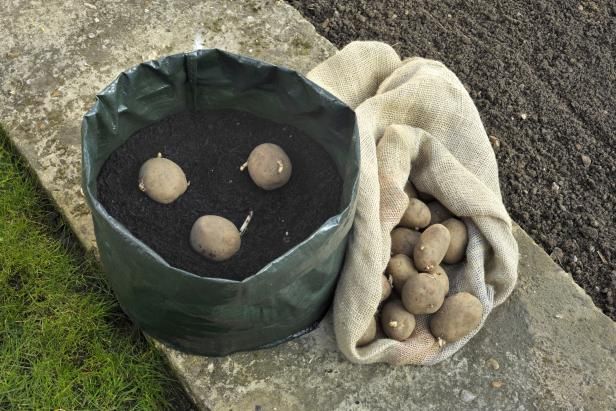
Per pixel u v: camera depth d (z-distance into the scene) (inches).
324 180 55.6
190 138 56.7
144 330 54.4
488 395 54.6
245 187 55.8
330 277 52.6
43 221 59.6
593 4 73.2
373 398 54.0
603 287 61.7
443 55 70.1
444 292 54.4
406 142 57.1
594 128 67.6
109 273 51.9
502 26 71.9
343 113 52.4
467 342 56.0
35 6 65.8
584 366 55.7
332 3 71.9
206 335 51.7
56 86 62.7
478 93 68.6
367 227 53.4
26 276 57.4
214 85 55.3
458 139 59.4
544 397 54.7
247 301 48.4
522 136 67.0
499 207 56.6
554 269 58.9
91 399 53.9
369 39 70.6
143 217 53.9
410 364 55.1
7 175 60.0
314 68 61.6
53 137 60.7
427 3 72.5
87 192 47.9
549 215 63.9
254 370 54.2
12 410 53.2
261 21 66.9
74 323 55.8
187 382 53.7
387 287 54.4
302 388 54.0
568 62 70.6
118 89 52.1
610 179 65.7
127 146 55.6
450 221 57.2
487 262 57.5
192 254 52.9
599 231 63.6
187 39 65.7
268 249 53.5
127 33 65.4
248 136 57.2
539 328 56.7
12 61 63.5
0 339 55.5
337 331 53.7
